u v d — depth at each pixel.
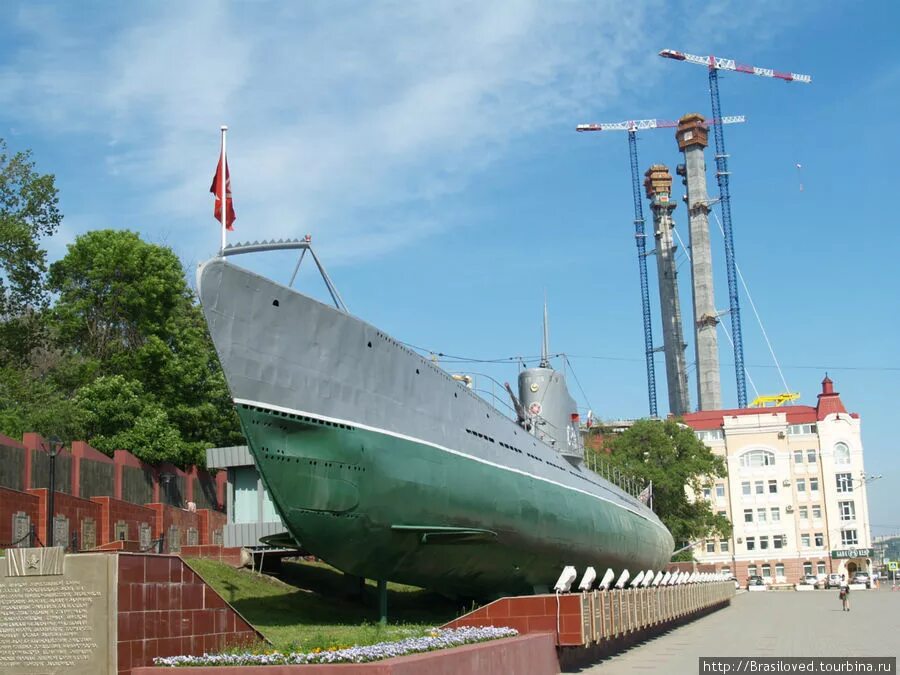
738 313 122.00
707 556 81.00
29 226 41.53
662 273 127.31
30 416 35.88
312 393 16.83
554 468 26.97
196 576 12.69
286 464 16.42
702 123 123.31
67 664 11.18
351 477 17.34
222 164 16.75
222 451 26.66
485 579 22.38
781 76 137.00
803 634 25.62
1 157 41.94
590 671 17.22
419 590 28.05
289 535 18.52
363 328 18.17
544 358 31.30
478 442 21.69
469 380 24.30
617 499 34.66
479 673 13.12
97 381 37.94
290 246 17.56
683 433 66.12
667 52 130.88
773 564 79.88
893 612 36.41
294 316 16.69
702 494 80.62
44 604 11.35
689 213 121.38
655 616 24.94
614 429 73.62
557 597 17.03
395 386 18.88
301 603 22.25
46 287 43.28
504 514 21.69
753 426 82.12
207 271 15.23
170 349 42.25
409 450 18.69
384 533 18.28
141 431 36.16
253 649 12.52
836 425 80.56
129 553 11.53
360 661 11.70
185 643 12.30
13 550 11.54
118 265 42.69
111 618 11.18
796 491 80.75
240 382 15.66
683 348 124.44
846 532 79.25
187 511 33.72
